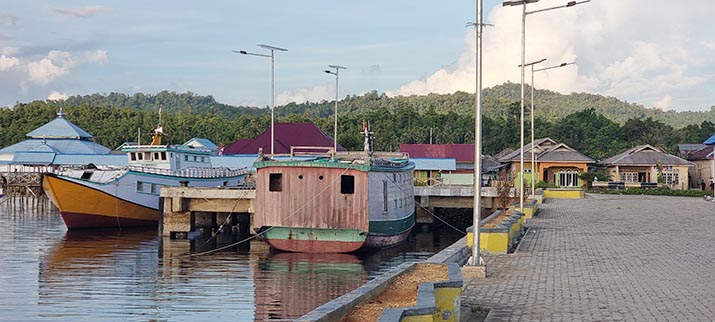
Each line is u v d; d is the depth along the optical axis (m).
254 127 112.69
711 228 32.31
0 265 30.28
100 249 36.28
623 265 20.06
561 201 55.09
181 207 40.88
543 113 194.75
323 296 23.45
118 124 119.19
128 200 45.38
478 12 18.12
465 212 53.09
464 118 124.75
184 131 115.88
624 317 12.92
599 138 109.94
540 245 25.44
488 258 21.75
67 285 25.30
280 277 27.31
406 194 39.81
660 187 72.62
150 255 33.97
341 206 33.16
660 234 29.52
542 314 13.30
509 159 79.06
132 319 19.91
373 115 123.69
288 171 33.62
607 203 52.34
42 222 51.75
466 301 14.70
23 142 88.94
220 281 26.36
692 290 15.77
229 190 40.59
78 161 80.44
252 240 40.06
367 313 10.42
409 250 36.19
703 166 80.44
